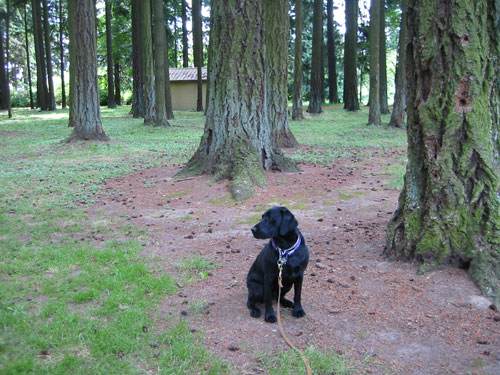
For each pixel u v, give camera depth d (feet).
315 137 64.75
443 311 15.49
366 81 195.83
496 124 18.58
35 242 24.13
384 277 18.03
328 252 21.27
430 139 18.37
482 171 17.92
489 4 17.88
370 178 37.47
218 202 30.48
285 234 14.37
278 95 53.78
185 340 14.11
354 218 26.91
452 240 17.97
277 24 52.39
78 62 60.64
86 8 59.77
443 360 13.06
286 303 16.25
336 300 16.61
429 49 18.15
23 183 38.34
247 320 15.43
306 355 13.30
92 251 22.31
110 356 13.39
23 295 17.74
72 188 36.32
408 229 18.99
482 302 15.84
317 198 31.35
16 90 192.03
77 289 18.21
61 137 68.69
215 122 35.06
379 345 13.85
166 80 96.58
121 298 17.08
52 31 162.81
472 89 17.80
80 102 61.36
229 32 34.04
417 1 18.39
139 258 21.57
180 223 26.89
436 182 18.26
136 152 53.11
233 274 19.39
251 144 34.76
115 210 30.12
